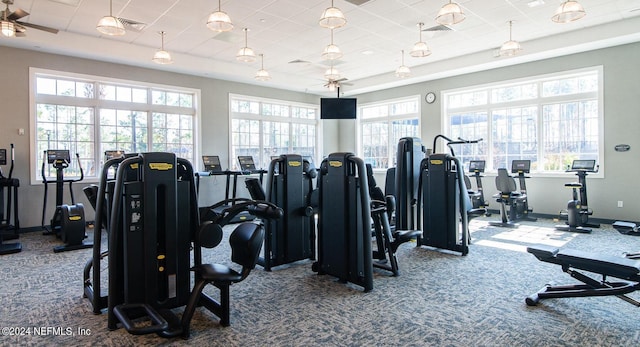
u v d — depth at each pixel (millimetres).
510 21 6316
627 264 2820
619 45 6770
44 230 6637
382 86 10367
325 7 5605
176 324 2752
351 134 11883
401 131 10656
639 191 6625
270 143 10508
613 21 6359
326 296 3480
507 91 8438
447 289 3621
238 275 2803
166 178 2836
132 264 2748
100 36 6836
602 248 5152
